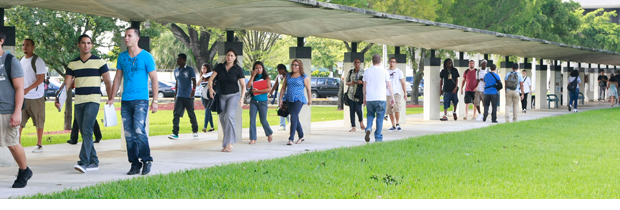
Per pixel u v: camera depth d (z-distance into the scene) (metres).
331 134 13.33
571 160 8.39
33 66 8.75
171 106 29.81
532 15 29.86
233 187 6.17
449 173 7.19
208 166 8.05
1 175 7.32
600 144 10.52
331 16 10.55
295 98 10.98
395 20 11.23
